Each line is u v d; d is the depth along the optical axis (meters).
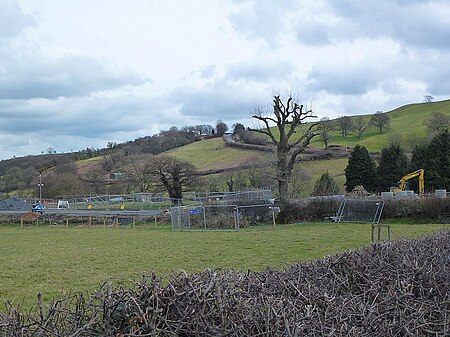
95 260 17.59
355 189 46.66
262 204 33.69
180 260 17.09
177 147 87.81
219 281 4.18
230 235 25.70
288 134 39.28
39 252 20.62
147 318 3.50
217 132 92.81
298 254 17.70
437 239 9.27
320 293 4.82
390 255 6.85
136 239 25.31
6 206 50.06
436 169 52.06
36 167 70.31
